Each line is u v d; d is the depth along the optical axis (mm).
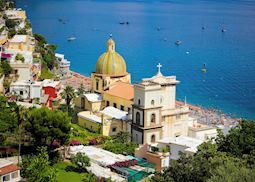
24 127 131375
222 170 76938
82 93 187750
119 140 151625
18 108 140250
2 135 127875
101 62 183750
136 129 154375
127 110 168375
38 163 108938
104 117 159625
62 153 132250
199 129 160250
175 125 159500
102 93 179750
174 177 86625
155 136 154375
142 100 152250
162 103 157000
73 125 165500
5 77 179125
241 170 75312
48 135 126688
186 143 138125
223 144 100312
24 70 183750
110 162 131000
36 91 170875
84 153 131375
